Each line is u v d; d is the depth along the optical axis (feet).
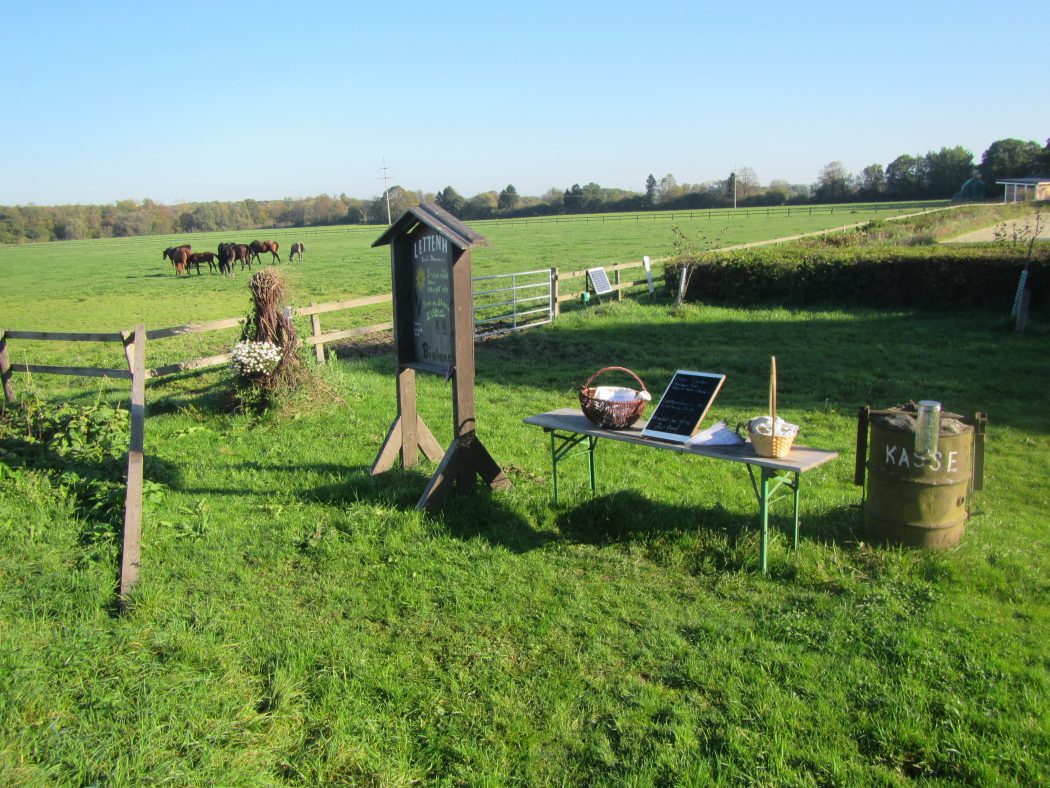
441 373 20.45
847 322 52.31
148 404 33.01
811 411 31.48
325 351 48.83
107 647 13.20
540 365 42.68
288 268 131.44
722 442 17.17
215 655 13.08
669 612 14.70
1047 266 50.72
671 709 11.69
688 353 44.24
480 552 17.43
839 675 12.26
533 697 12.18
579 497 20.31
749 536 17.38
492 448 26.11
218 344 56.18
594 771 10.53
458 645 13.71
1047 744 10.51
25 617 14.07
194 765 10.34
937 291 55.06
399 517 19.01
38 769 9.83
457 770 10.62
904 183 357.00
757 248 72.64
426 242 20.65
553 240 176.14
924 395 33.63
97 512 19.22
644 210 400.06
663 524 18.48
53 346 58.03
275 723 11.51
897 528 16.58
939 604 14.38
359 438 27.55
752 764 10.39
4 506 19.02
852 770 10.23
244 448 26.35
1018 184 249.75
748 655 13.05
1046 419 29.63
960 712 11.16
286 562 17.16
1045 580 15.58
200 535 18.47
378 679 12.64
